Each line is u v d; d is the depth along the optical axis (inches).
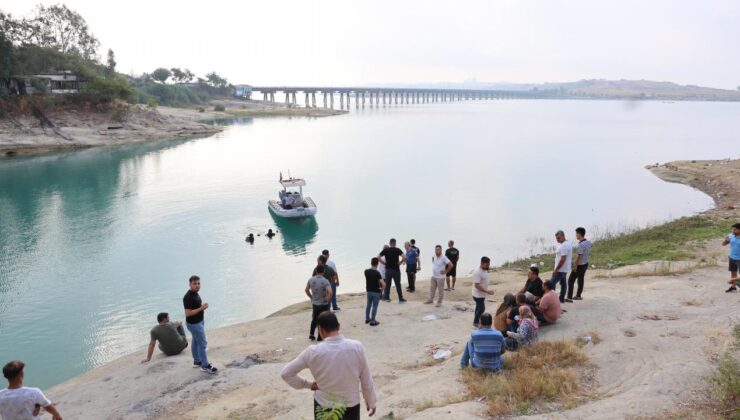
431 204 1647.4
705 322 461.4
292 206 1470.2
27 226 1369.3
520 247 1172.5
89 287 933.2
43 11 4146.2
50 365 652.7
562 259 542.6
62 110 3405.5
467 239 1248.8
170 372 472.4
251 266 1053.8
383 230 1342.3
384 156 2824.8
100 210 1562.5
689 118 7199.8
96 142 3257.9
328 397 197.9
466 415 317.4
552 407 326.0
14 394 279.7
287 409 386.3
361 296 804.6
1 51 3181.6
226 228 1359.5
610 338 439.2
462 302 683.4
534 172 2277.3
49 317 801.6
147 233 1306.6
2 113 3046.3
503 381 358.0
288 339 567.5
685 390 329.1
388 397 374.9
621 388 349.1
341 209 1584.6
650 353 398.6
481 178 2128.4
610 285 669.3
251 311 824.3
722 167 2052.2
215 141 3617.1
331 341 199.6
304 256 1122.0
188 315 459.2
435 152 3011.8
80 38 4443.9
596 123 5871.1
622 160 2679.6
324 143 3508.9
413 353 499.5
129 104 3909.9
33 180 2069.4
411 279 768.3
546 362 398.9
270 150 3097.9
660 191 1834.4
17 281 962.7
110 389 452.4
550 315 489.4
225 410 389.7
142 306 847.7
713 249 903.7
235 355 520.7
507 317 466.9
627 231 1232.2
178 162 2598.4
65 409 424.2
